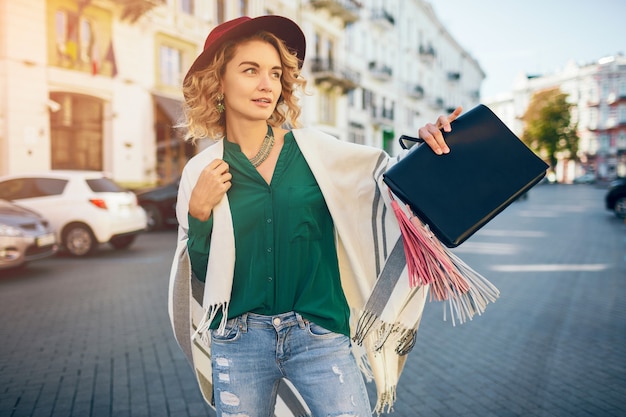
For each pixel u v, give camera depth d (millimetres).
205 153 1475
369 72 31641
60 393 3174
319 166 1429
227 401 1347
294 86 1579
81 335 4383
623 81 68312
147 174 16109
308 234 1388
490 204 1296
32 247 6891
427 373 3502
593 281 6641
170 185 12859
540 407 2951
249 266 1377
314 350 1333
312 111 24984
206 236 1396
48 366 3645
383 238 1438
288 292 1357
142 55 15883
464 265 1306
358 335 1398
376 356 1504
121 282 6633
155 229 12617
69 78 13820
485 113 1383
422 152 1345
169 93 16859
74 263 8094
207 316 1412
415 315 1383
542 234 12414
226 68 1436
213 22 18484
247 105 1415
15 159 12633
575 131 63750
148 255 8906
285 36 1485
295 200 1387
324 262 1414
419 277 1309
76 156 14406
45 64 13242
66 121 14148
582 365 3617
